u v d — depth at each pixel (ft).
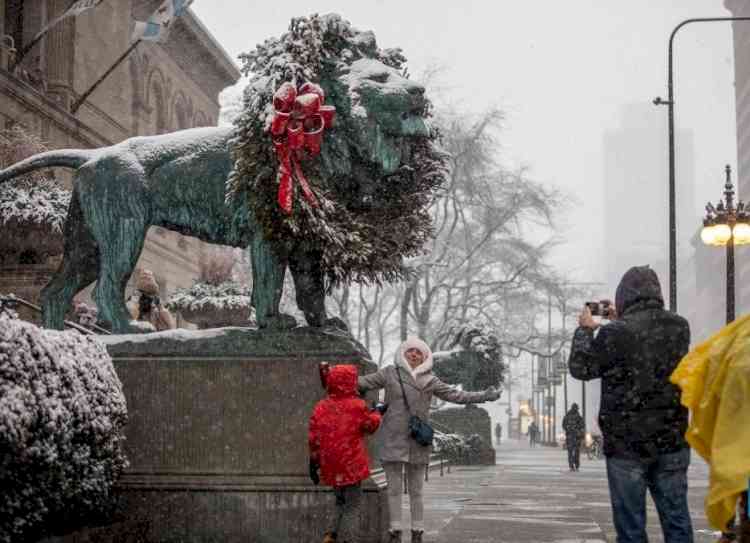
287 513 30.09
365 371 31.27
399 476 29.78
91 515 27.76
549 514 42.55
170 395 30.94
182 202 32.78
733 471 15.57
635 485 21.65
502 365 101.86
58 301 34.50
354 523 27.71
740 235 57.47
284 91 28.91
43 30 101.40
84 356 26.86
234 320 66.64
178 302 66.33
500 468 96.37
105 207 32.81
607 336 21.99
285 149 29.37
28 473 23.24
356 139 30.50
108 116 126.00
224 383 30.78
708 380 16.75
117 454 28.43
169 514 30.32
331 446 27.40
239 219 32.35
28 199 71.10
